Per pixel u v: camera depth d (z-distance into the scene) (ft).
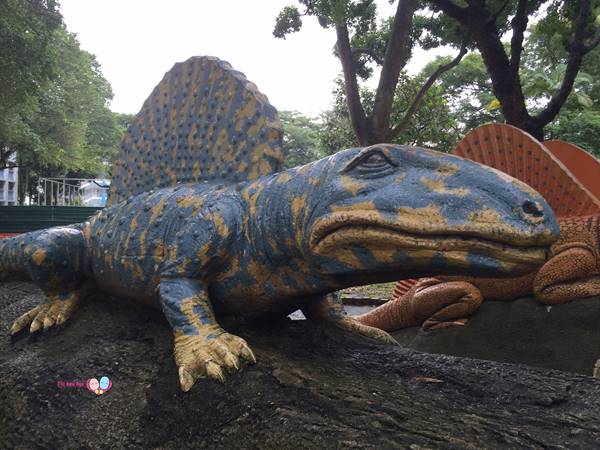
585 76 48.44
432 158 4.71
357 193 4.84
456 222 4.35
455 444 4.00
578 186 9.95
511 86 20.22
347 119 42.63
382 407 4.55
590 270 9.77
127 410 5.51
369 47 27.12
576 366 9.62
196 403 5.12
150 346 6.37
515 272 4.36
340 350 6.28
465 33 24.57
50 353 6.95
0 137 48.65
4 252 8.48
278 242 5.54
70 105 60.80
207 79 7.57
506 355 10.46
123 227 7.00
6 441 5.96
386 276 5.06
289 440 4.40
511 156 10.64
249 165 6.68
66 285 7.72
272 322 6.67
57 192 93.30
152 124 8.31
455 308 11.18
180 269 5.90
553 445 4.01
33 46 34.81
